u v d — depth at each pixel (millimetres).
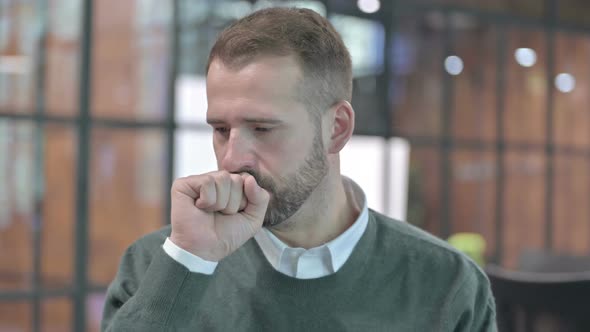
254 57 975
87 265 3256
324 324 1069
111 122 3311
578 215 4977
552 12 4777
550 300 1696
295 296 1073
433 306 1118
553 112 4820
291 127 980
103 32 3283
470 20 4406
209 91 1006
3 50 3082
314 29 1022
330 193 1094
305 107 995
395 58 4090
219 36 1034
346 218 1154
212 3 3523
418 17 4180
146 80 3391
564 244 4887
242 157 979
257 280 1089
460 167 4387
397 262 1136
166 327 931
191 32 3486
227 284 1101
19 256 3129
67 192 3225
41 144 3166
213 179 954
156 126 3414
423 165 4238
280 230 1091
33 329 3141
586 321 1654
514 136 4633
